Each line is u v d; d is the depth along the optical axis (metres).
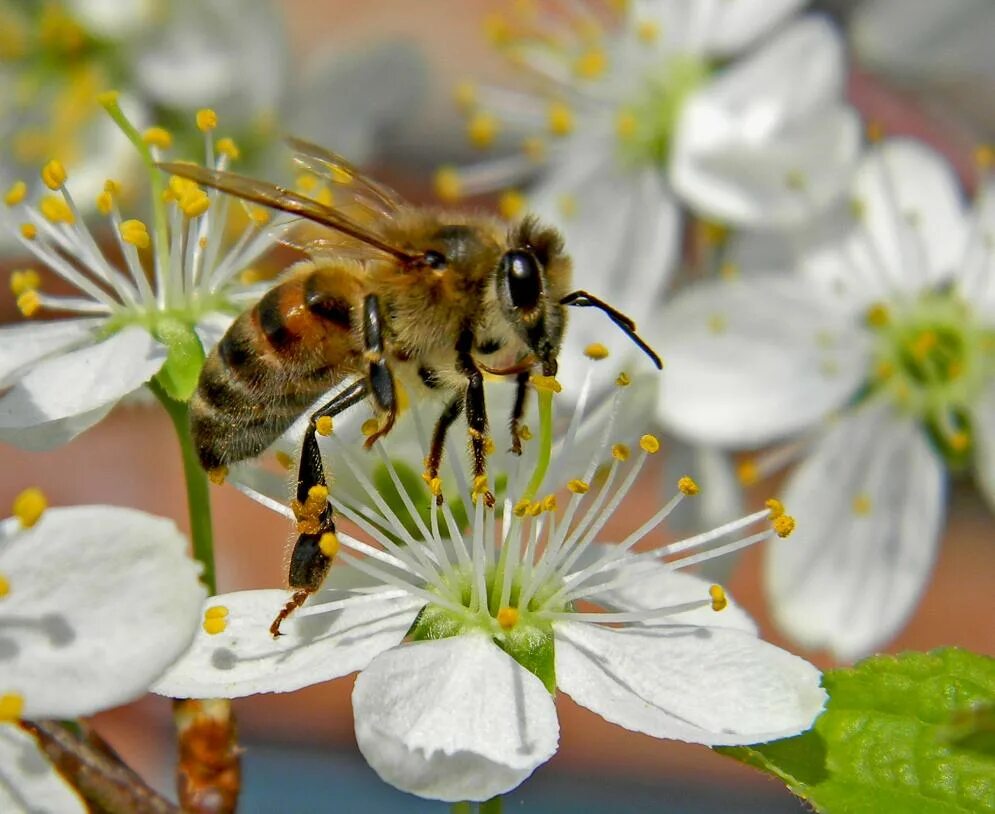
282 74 0.14
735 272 0.13
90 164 0.14
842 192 0.13
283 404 0.10
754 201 0.13
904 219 0.13
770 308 0.13
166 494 0.17
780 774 0.10
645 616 0.10
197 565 0.09
